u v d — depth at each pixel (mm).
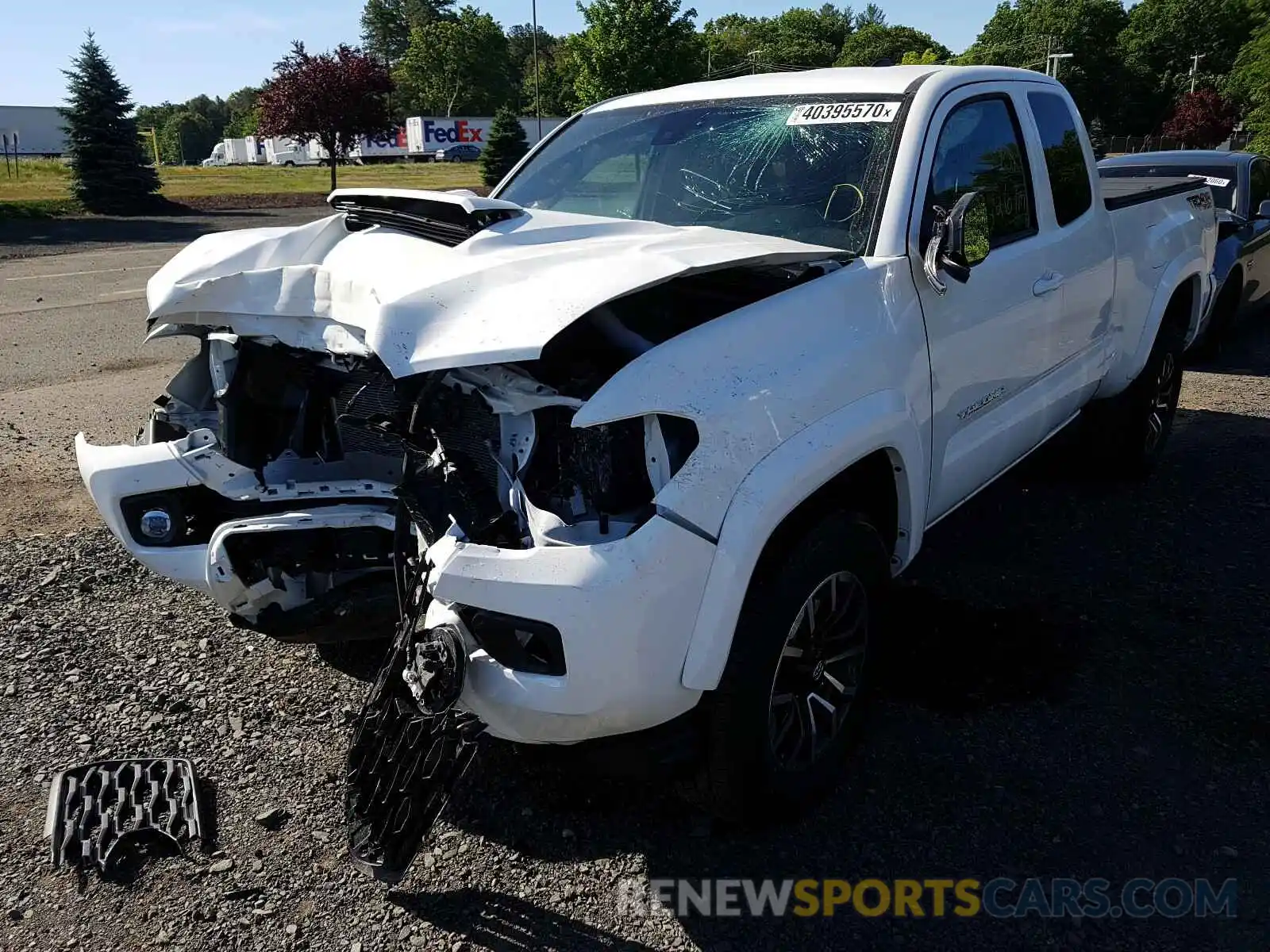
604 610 2223
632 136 4027
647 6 32094
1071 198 4199
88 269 15164
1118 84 78188
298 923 2547
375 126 28359
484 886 2680
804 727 2863
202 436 2996
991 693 3529
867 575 2922
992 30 86938
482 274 2564
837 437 2611
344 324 2789
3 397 7316
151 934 2504
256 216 24422
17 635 3826
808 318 2717
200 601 4141
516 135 29281
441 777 2465
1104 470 5465
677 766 2561
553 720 2316
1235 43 77500
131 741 3240
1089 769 3127
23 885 2646
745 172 3588
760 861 2775
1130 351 4812
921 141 3314
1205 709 3416
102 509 2941
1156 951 2469
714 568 2365
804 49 100750
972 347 3346
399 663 2518
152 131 45938
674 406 2350
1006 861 2766
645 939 2516
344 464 3100
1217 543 4727
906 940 2510
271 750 3219
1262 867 2729
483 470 2590
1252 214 8602
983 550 4699
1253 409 6945
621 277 2469
